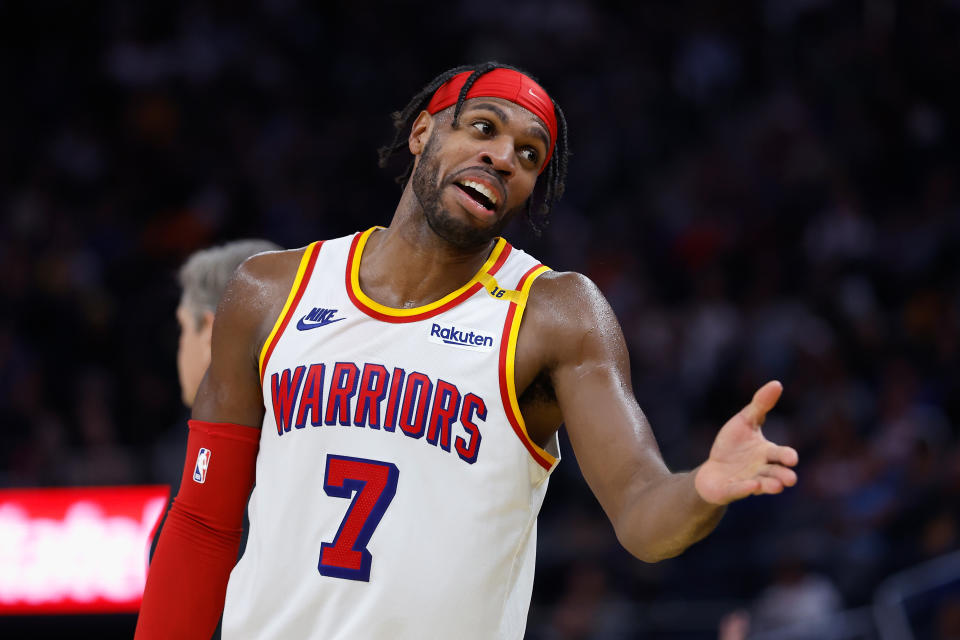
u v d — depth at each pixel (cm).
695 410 2716
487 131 611
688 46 3803
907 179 3431
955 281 2956
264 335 639
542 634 2009
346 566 585
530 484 606
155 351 2670
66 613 1527
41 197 3244
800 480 2314
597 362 600
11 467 2386
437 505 586
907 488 2162
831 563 2033
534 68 3712
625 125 3644
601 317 612
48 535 1536
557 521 2253
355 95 3678
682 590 2103
